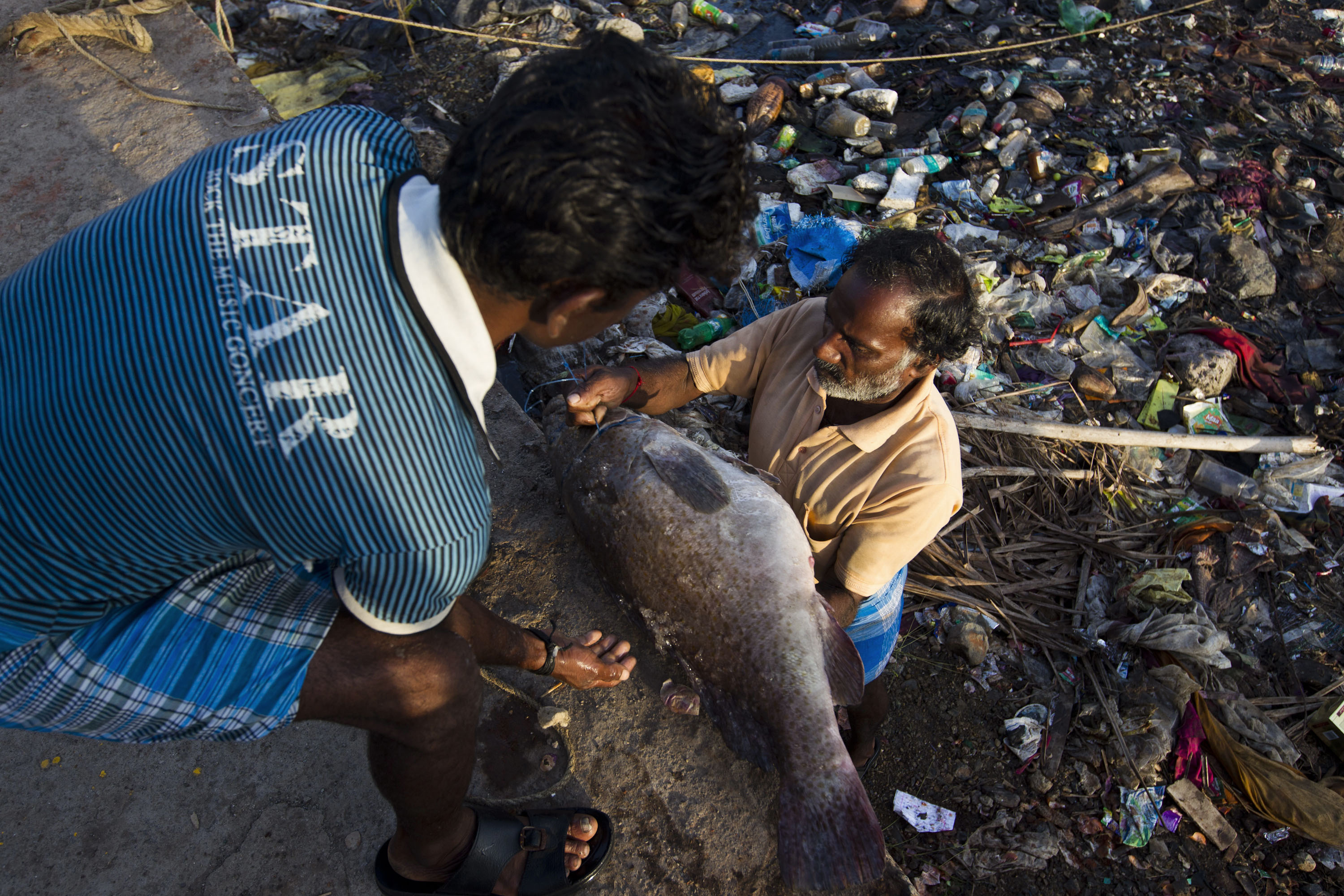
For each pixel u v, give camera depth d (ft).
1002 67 18.97
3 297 3.82
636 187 3.35
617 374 8.54
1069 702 10.87
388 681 4.73
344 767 7.49
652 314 13.47
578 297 3.66
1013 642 11.37
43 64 12.72
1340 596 12.33
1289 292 15.96
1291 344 15.08
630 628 8.61
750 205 3.87
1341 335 15.15
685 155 3.45
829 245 14.56
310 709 4.65
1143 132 17.90
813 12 20.33
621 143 3.32
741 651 7.55
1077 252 15.70
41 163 11.51
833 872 6.75
